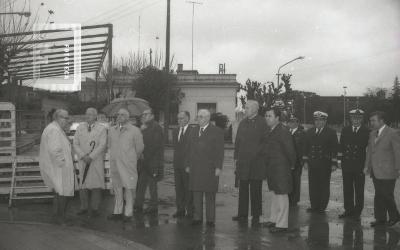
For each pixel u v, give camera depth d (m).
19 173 10.73
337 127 68.44
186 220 8.74
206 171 8.18
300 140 10.53
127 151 8.57
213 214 8.30
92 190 9.20
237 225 8.34
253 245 6.90
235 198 11.48
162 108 36.12
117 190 8.77
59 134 8.61
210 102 38.56
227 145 34.56
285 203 7.77
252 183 8.72
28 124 19.55
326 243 7.05
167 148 30.41
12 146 10.67
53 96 26.20
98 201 9.22
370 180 15.79
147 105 14.77
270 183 7.77
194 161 8.23
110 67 16.56
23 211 9.53
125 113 8.62
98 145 9.05
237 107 36.84
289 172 7.71
